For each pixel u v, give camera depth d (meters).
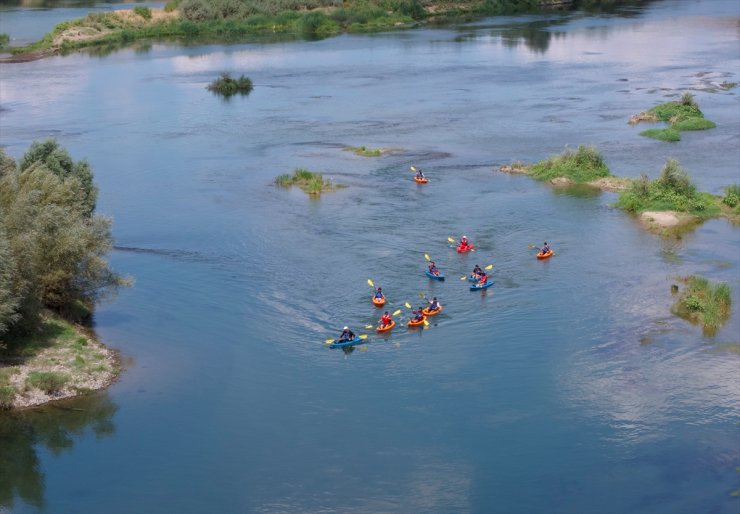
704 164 84.19
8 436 42.22
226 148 94.00
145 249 65.62
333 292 57.78
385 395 45.97
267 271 61.34
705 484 38.44
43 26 183.88
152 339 52.09
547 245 64.56
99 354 49.69
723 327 52.28
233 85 123.25
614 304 55.31
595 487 38.47
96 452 41.25
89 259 53.59
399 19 188.88
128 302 57.06
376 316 54.56
